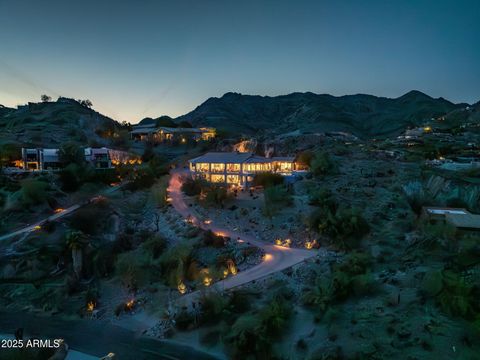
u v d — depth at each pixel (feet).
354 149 319.06
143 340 121.70
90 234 189.98
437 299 106.42
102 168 286.25
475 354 84.58
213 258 166.91
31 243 170.30
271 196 205.77
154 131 438.81
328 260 153.69
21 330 121.60
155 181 277.85
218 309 128.98
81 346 118.73
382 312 108.58
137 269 160.76
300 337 109.91
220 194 219.20
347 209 184.14
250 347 108.17
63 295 151.53
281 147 350.64
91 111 504.84
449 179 200.85
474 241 130.93
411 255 139.85
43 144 328.70
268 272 151.23
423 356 86.84
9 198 205.16
